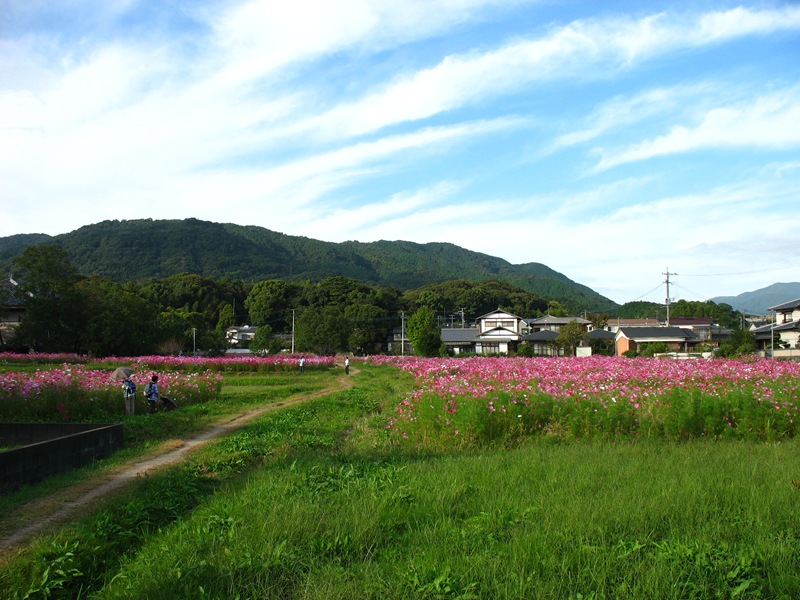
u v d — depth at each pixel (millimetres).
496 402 13500
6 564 6438
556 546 5570
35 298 56781
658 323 94562
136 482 10297
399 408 16188
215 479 10695
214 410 22391
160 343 65125
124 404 20656
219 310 107562
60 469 11352
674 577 4852
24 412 18219
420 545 5895
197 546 6270
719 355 52938
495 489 7816
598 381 18297
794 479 7680
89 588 6055
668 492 7059
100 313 57594
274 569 5398
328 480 8641
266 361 49031
